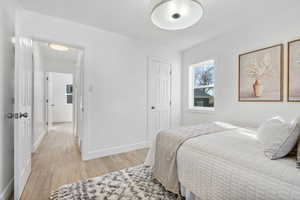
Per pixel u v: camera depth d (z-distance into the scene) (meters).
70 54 4.13
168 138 1.67
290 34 1.93
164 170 1.60
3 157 1.45
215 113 2.94
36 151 2.90
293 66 1.89
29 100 1.93
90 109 2.53
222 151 1.16
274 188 0.81
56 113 6.62
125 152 2.88
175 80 3.69
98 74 2.61
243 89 2.45
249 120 2.37
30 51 1.98
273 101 2.08
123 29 2.61
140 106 3.12
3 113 1.46
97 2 1.87
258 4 1.88
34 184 1.75
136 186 1.70
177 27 1.89
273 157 0.98
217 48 2.91
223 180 1.04
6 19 1.52
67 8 2.00
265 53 2.17
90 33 2.52
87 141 2.50
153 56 3.29
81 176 1.94
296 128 0.96
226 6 1.92
